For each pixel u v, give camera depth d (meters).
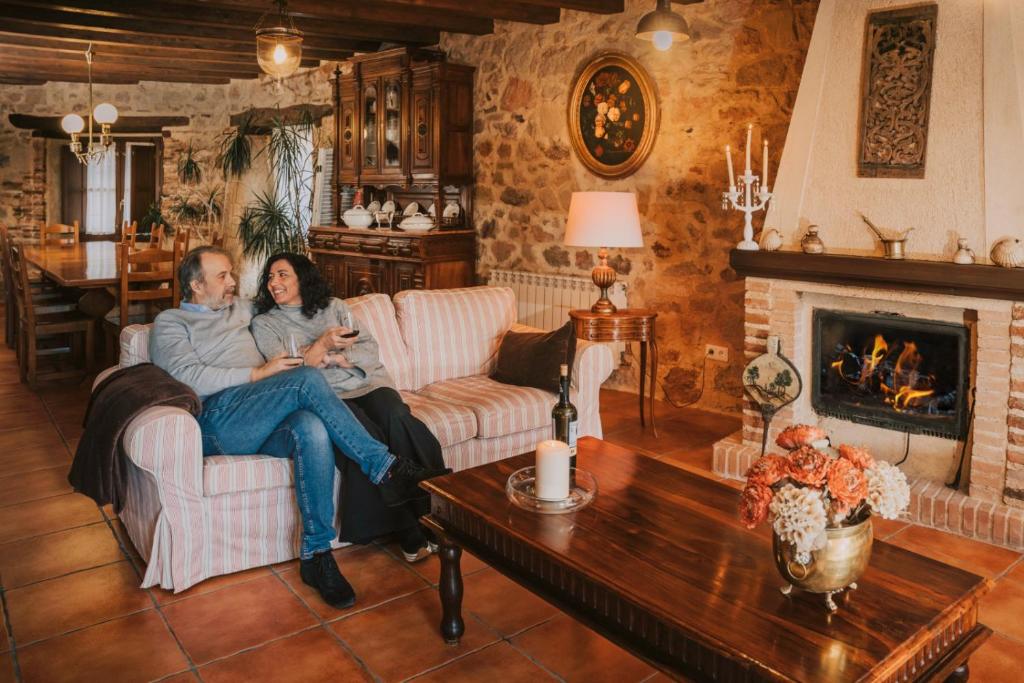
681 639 1.78
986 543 3.24
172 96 9.66
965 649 1.82
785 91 4.64
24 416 4.86
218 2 5.21
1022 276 3.05
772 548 2.02
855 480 1.72
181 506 2.78
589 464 2.73
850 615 1.77
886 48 3.48
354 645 2.50
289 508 3.01
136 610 2.69
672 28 3.77
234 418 2.93
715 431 4.77
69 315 5.77
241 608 2.71
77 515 3.45
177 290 5.74
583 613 2.01
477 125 6.61
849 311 3.72
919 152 3.41
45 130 9.61
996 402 3.25
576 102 5.69
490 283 6.54
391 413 3.17
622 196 4.45
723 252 5.03
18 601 2.74
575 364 3.82
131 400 2.81
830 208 3.68
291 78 8.66
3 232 6.59
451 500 2.42
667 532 2.19
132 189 10.09
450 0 5.31
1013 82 3.16
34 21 5.95
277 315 3.35
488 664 2.41
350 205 7.53
